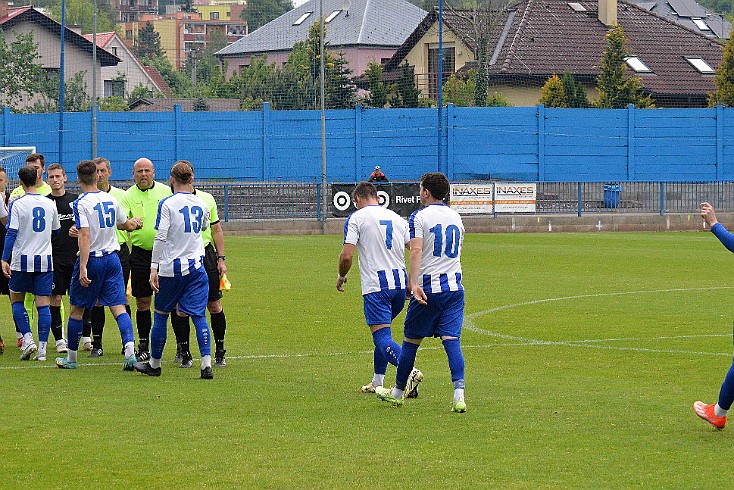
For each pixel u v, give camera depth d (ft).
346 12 410.72
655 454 49.19
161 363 76.43
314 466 47.11
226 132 266.77
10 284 77.51
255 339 88.17
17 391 64.95
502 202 230.07
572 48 346.74
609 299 115.34
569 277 138.10
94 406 60.23
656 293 120.98
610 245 192.65
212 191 224.53
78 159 260.42
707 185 240.32
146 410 59.11
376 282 63.16
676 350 82.17
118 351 82.43
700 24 524.11
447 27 338.75
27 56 318.86
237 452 49.60
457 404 58.23
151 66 483.51
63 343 82.48
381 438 52.47
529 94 337.31
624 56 316.40
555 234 223.51
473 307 108.47
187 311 69.46
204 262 73.56
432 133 268.82
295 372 72.64
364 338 88.79
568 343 85.87
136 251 77.20
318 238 209.56
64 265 80.84
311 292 121.39
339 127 268.00
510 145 270.05
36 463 47.75
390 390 61.52
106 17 513.45
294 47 312.71
